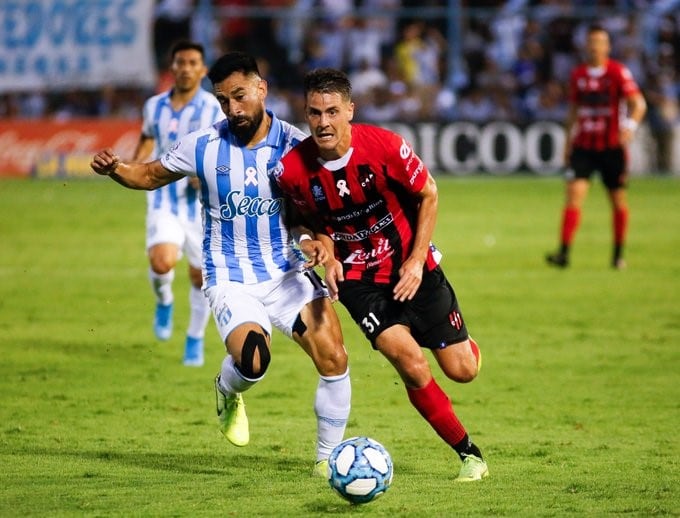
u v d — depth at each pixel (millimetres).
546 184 91188
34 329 40438
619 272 53375
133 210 77500
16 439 25828
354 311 22125
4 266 54656
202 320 34750
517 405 29750
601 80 52844
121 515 19047
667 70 97875
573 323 41469
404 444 25531
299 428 27250
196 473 22547
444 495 20484
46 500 20141
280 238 23000
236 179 22391
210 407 29516
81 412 28828
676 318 42406
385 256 22188
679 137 96438
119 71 92125
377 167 21375
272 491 20828
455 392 31375
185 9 93562
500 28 99375
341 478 19297
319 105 20625
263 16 93875
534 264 55688
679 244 62500
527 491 20844
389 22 99188
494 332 39875
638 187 89750
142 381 32656
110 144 92562
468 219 72375
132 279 51406
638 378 32969
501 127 94625
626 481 21734
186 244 34438
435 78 99125
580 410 29141
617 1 102375
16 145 93438
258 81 22094
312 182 21672
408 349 21578
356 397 30812
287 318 22391
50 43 91938
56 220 71812
